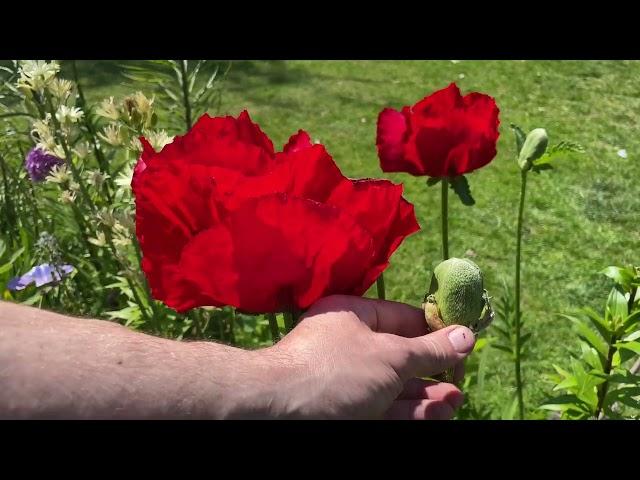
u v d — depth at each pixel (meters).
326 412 0.26
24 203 0.76
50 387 0.23
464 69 2.10
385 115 0.54
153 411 0.24
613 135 1.74
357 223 0.25
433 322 0.29
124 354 0.24
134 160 0.58
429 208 1.44
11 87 0.71
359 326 0.28
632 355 0.59
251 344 0.73
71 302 0.70
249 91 1.96
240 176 0.26
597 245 1.34
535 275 1.26
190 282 0.26
